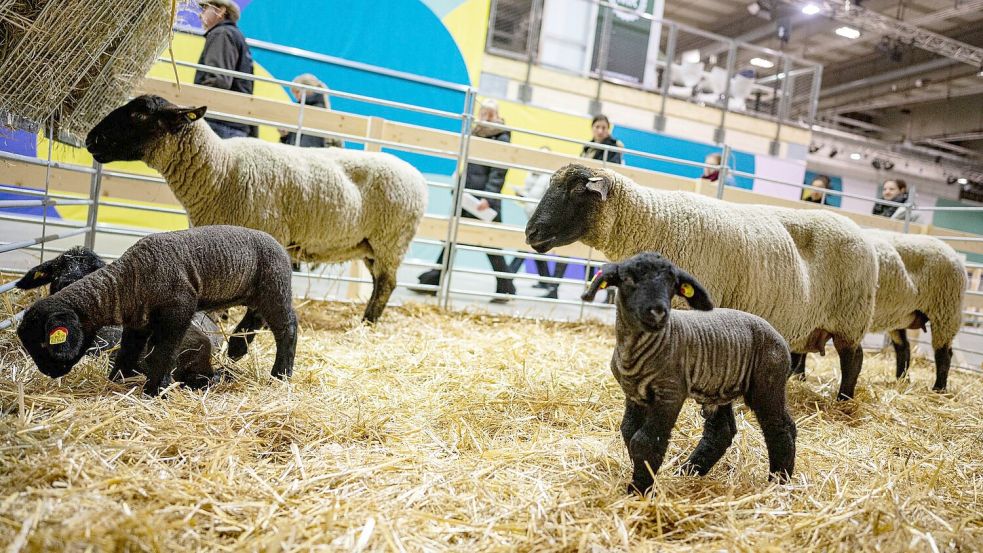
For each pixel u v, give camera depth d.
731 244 4.70
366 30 10.20
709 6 19.62
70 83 3.93
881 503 2.82
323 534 2.21
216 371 3.90
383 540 2.25
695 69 14.18
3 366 3.45
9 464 2.39
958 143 25.88
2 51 3.57
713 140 13.81
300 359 4.55
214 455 2.77
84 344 3.13
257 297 3.79
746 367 3.05
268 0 9.62
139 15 3.99
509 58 12.04
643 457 2.83
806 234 5.11
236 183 4.92
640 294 2.65
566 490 2.84
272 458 2.96
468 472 2.93
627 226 4.66
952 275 6.23
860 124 25.53
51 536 1.93
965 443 4.41
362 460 2.94
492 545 2.33
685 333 2.88
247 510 2.38
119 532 2.00
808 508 2.90
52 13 3.54
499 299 9.46
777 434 3.10
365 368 4.55
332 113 6.91
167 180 4.80
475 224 7.67
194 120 4.49
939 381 6.43
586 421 3.99
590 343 6.75
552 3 12.52
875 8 17.69
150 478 2.46
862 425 4.66
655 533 2.61
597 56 13.13
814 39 20.27
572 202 4.60
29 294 5.13
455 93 10.80
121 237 8.66
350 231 5.66
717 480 3.12
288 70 9.80
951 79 20.59
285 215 5.22
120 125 4.34
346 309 6.69
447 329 6.49
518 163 7.78
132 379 3.46
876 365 7.70
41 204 4.46
